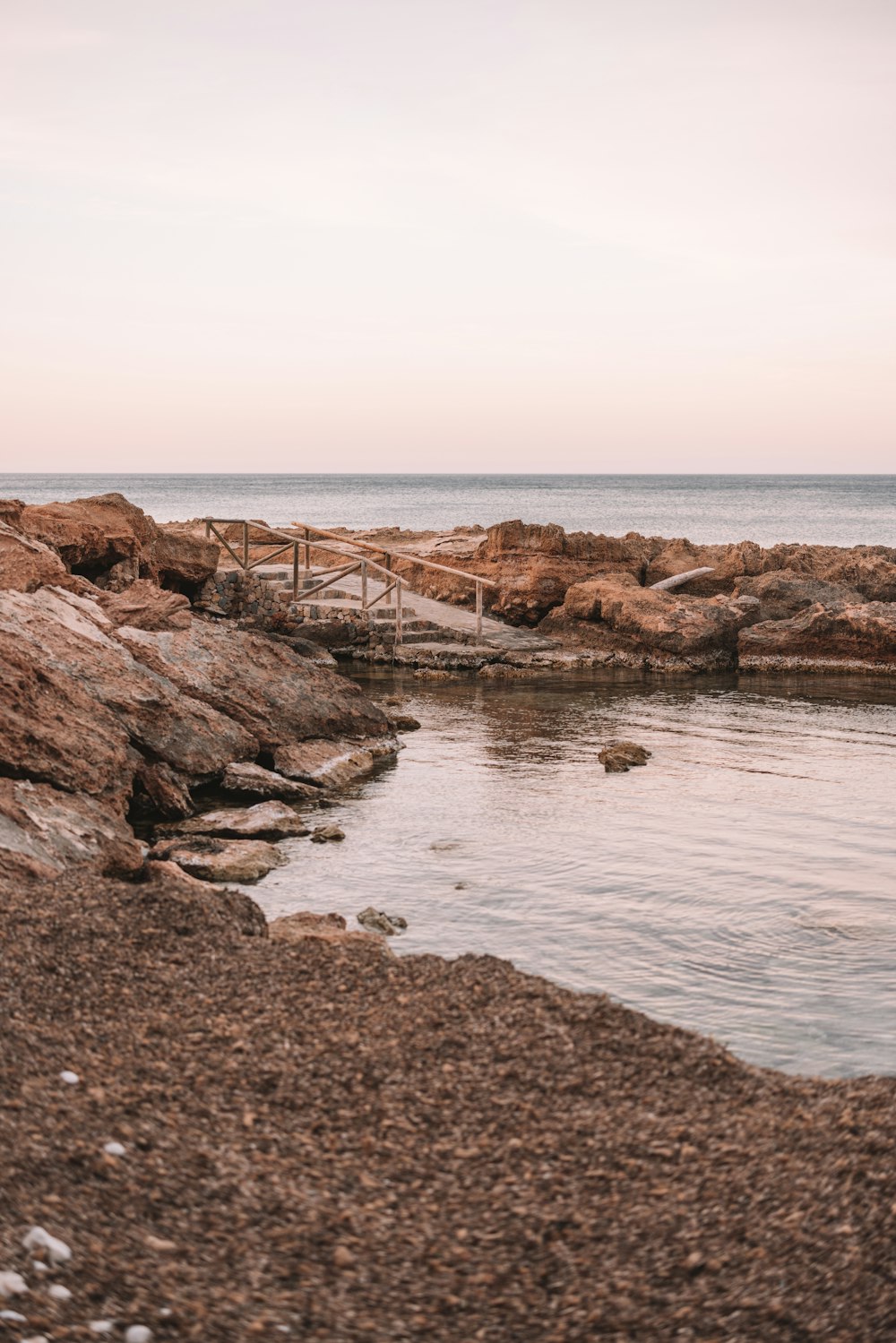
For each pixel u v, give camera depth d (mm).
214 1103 6473
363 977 8219
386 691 26969
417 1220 5574
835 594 35688
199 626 20016
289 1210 5578
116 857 12570
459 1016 7625
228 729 17766
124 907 9047
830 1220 5512
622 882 13133
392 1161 6051
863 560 38969
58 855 12047
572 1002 7840
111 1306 4816
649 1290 5113
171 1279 5023
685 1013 9680
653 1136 6293
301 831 14961
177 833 14625
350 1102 6594
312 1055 7082
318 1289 5059
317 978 8180
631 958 10898
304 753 18375
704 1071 7043
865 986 10312
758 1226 5500
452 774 18578
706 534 97062
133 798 15781
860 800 17000
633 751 19703
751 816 16031
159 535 28391
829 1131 6285
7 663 14586
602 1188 5836
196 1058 6934
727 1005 9852
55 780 13633
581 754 20188
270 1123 6336
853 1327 4887
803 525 111688
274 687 19500
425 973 8305
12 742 13477
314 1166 5977
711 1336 4848
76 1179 5594
